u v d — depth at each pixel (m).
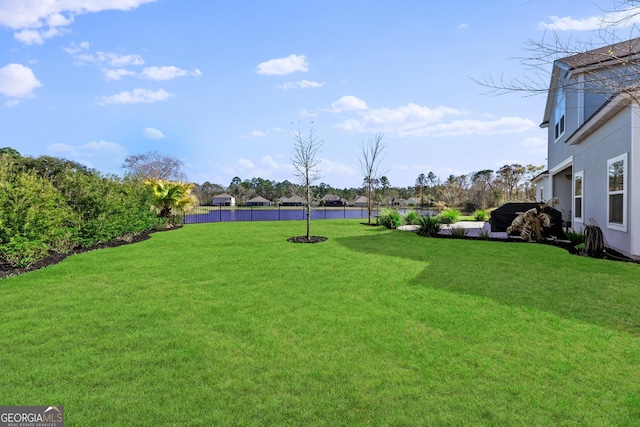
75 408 2.22
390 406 2.24
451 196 36.22
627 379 2.56
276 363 2.82
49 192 7.66
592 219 9.05
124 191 11.26
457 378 2.58
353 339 3.29
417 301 4.45
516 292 4.84
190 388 2.45
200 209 25.73
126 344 3.18
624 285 5.17
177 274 6.00
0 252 6.20
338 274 5.98
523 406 2.24
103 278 5.71
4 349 3.06
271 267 6.57
